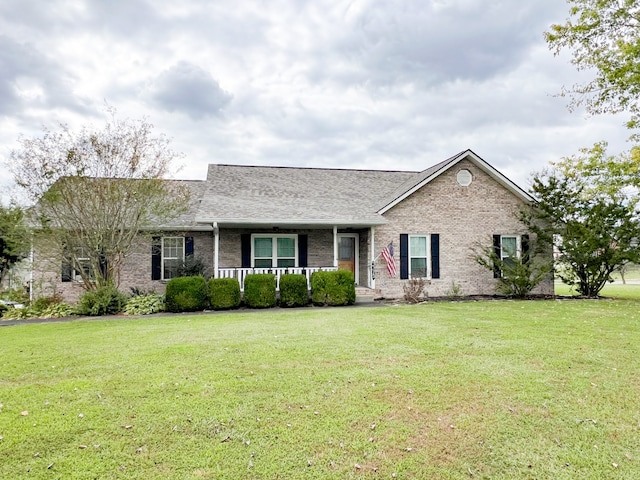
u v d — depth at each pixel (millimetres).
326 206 16328
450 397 5020
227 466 3547
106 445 3896
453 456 3721
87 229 13398
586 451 3807
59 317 12414
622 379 5672
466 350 7191
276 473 3445
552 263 16938
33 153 12852
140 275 15695
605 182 16453
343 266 17406
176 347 7531
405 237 16922
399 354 6930
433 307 13297
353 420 4395
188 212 16531
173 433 4121
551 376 5785
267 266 16547
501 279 16734
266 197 16750
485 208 17734
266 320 10812
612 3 14773
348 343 7750
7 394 5207
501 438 4043
